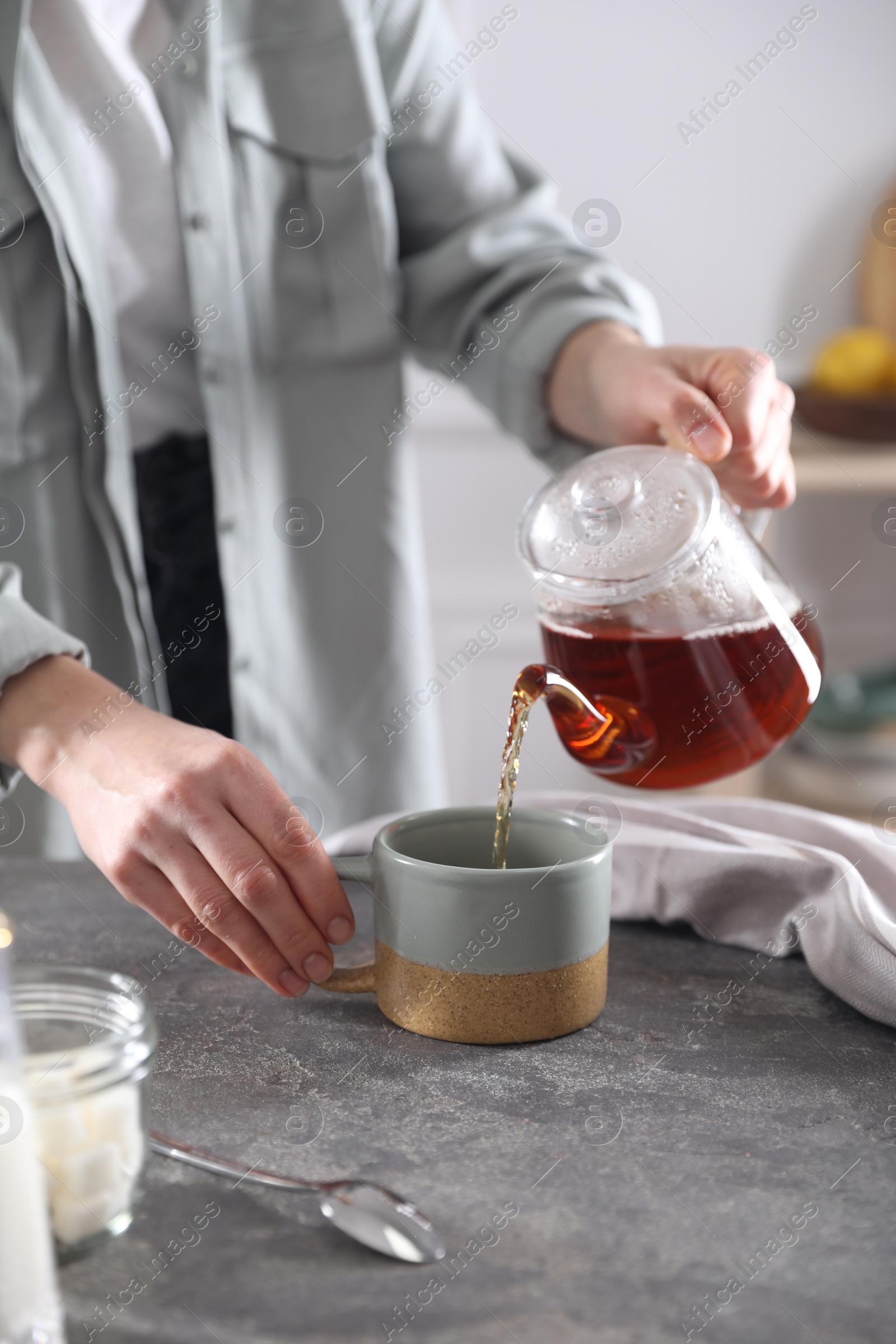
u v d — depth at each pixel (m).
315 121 1.09
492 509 1.98
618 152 1.88
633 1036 0.80
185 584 1.11
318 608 1.16
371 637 1.17
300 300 1.12
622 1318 0.65
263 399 1.12
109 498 1.06
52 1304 0.63
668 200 1.90
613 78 1.85
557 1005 0.79
